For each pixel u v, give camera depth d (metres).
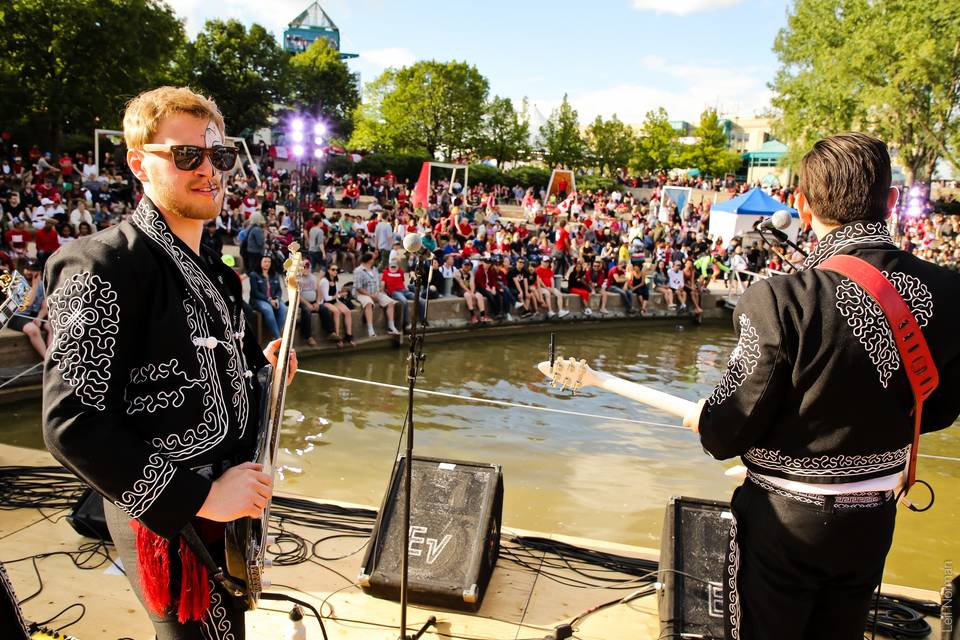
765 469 1.62
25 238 11.90
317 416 8.70
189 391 1.51
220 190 1.64
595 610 2.96
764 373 1.53
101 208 15.18
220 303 1.65
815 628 1.70
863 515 1.55
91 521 3.31
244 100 44.06
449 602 2.94
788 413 1.55
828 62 32.50
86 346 1.37
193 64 42.78
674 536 2.90
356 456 7.31
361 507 3.93
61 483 3.93
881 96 29.67
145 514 1.39
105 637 2.67
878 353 1.50
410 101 49.38
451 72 49.12
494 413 9.34
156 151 1.55
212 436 1.55
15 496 3.75
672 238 23.08
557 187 31.81
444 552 3.04
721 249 20.22
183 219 1.62
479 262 14.95
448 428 8.53
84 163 22.83
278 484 6.37
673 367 13.53
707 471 7.49
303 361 11.50
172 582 1.53
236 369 1.66
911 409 1.57
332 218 18.28
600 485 6.90
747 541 1.68
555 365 2.08
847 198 1.61
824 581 1.61
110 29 26.41
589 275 17.14
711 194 39.72
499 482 3.27
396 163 37.75
